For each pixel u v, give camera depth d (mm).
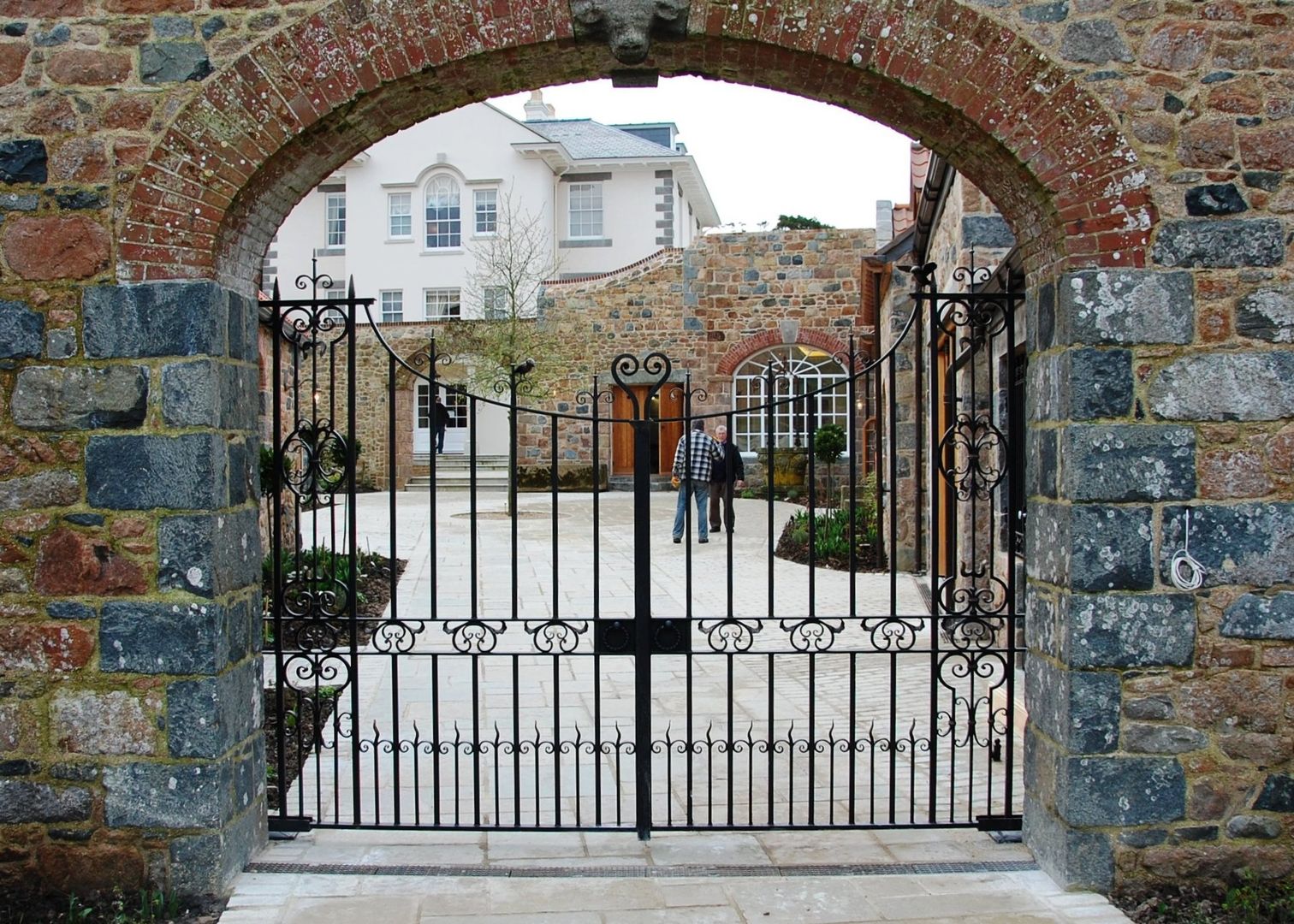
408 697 6680
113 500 3979
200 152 3965
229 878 4094
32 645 4004
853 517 4422
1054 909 3852
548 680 7117
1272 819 3992
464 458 23922
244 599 4289
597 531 4461
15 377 4000
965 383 8852
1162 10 3971
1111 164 3941
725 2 3963
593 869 4246
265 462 7348
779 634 8492
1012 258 5098
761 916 3830
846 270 20656
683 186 29984
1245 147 3969
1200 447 3975
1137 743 3982
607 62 4227
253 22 3996
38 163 3996
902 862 4320
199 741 3984
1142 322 3959
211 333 3984
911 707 6461
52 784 4016
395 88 4074
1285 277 3965
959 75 3971
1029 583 4480
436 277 27500
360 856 4383
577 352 21594
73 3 4008
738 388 21141
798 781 5301
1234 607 3973
